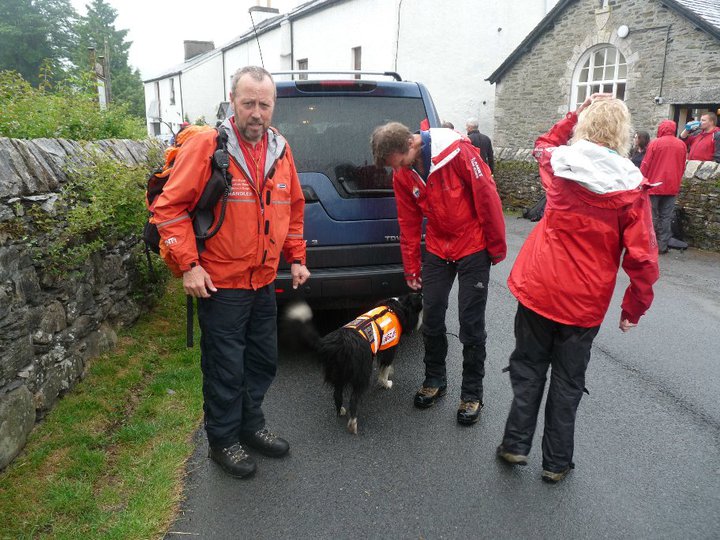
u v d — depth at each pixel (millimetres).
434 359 3791
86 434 3270
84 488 2824
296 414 3713
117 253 4520
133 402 3740
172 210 2627
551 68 15211
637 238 2641
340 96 4320
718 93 11500
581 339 2863
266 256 2869
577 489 2941
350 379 3348
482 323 3520
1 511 2633
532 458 3236
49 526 2594
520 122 16406
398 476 3043
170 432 3402
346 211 4320
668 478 3031
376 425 3578
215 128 2771
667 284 6840
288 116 4254
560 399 2926
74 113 5062
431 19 17438
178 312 5277
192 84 29641
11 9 46094
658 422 3600
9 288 3027
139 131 6883
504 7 17594
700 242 8836
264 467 3121
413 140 3242
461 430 3523
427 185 3301
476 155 3258
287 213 2969
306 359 4586
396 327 3762
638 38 12945
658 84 12656
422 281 3680
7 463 2928
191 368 4207
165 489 2873
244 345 2984
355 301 4449
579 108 3027
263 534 2596
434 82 17844
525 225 11148
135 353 4328
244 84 2609
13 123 4051
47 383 3398
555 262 2803
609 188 2580
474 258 3404
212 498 2846
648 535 2609
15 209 3127
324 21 20781
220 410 2975
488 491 2924
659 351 4750
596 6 13797
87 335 3986
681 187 9031
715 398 3916
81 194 3955
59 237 3564
